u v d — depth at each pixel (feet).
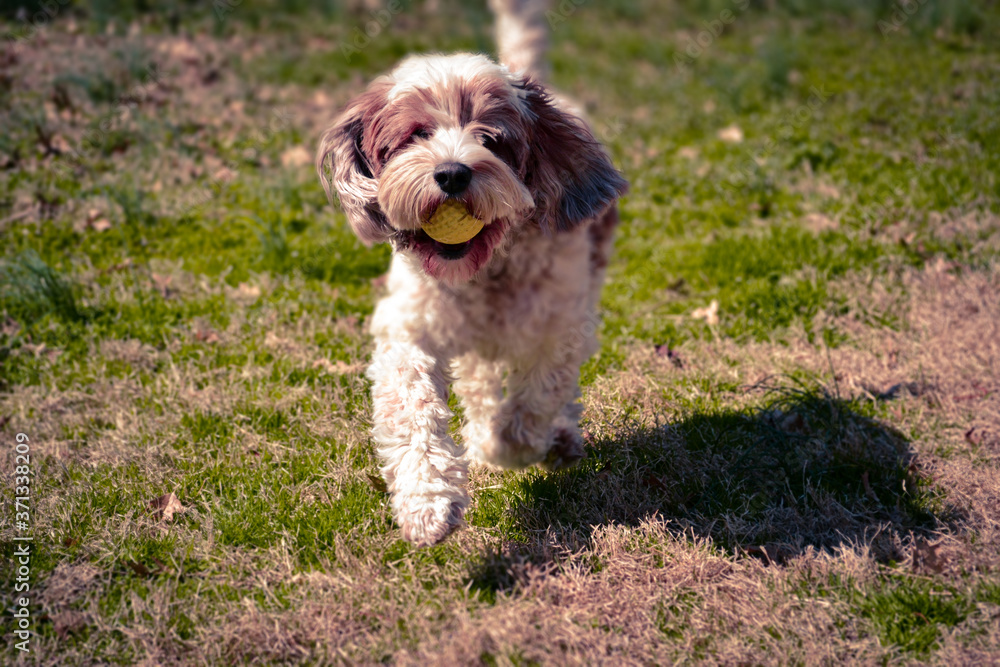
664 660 9.23
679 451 12.90
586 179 11.27
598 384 14.82
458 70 10.57
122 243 19.60
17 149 22.61
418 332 11.06
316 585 10.28
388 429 10.64
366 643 9.49
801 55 33.35
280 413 13.84
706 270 19.11
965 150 22.76
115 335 16.19
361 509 11.55
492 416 12.14
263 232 20.03
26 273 16.89
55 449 13.00
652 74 33.50
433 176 9.56
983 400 14.35
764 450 13.01
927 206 20.40
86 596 10.11
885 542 11.15
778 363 15.56
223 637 9.49
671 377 15.11
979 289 17.35
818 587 10.34
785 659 9.20
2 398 14.47
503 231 10.43
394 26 38.34
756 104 28.96
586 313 11.94
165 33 32.76
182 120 25.32
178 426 13.56
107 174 22.29
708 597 10.12
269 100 27.84
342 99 28.58
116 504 11.75
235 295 17.71
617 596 10.11
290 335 16.29
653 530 11.22
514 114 10.63
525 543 11.07
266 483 12.17
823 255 18.93
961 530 11.34
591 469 12.52
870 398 14.44
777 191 22.54
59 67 27.43
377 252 19.66
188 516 11.57
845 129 25.50
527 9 15.81
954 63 30.86
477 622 9.55
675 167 24.57
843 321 16.92
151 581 10.36
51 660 9.23
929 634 9.53
